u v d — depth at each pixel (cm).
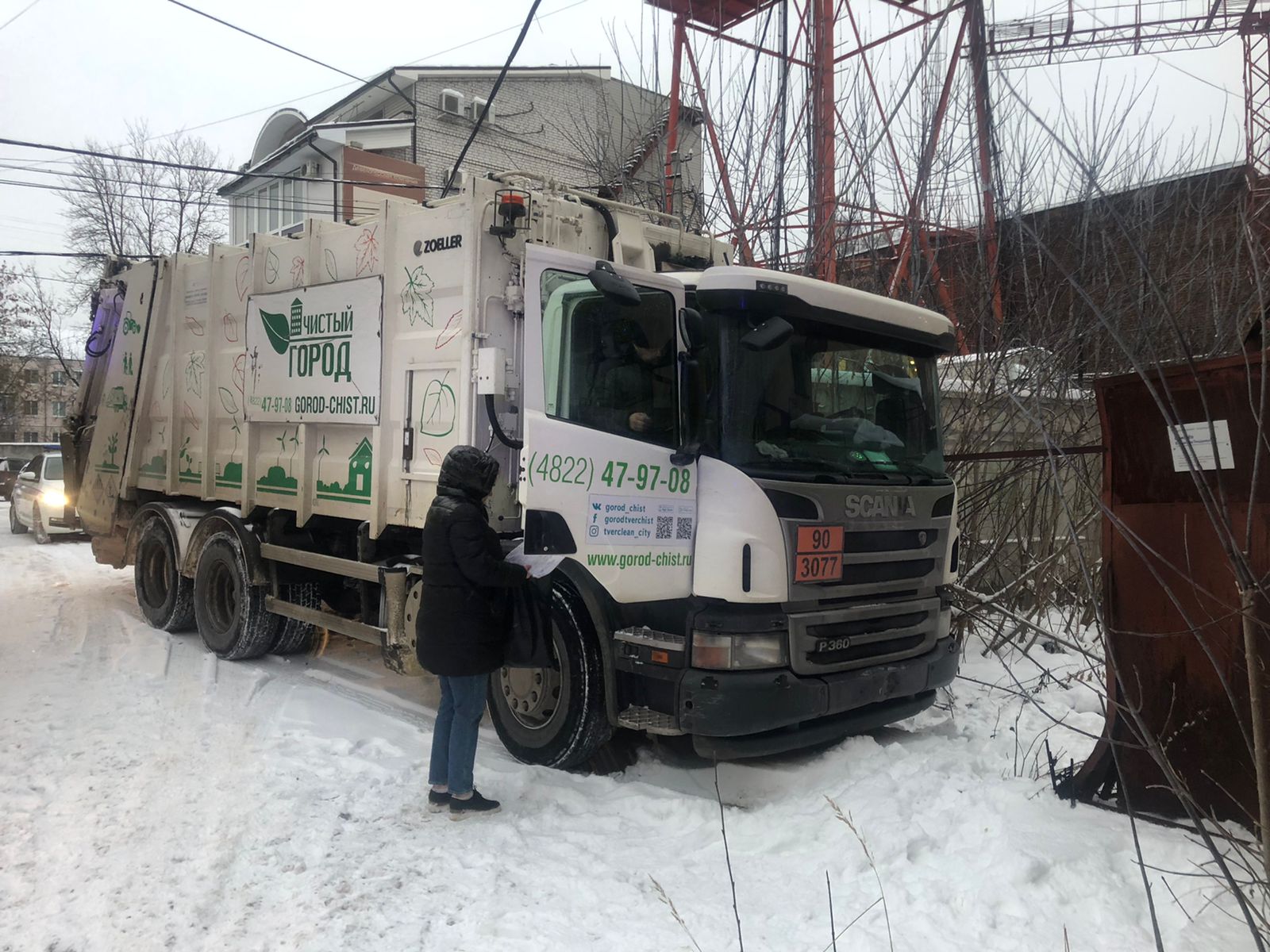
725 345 460
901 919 332
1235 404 367
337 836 407
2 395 3941
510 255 498
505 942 321
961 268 842
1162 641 396
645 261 571
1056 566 769
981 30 803
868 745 509
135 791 453
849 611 474
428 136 2367
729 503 452
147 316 841
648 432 475
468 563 411
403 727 565
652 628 477
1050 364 719
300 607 650
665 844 408
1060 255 671
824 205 912
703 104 1031
